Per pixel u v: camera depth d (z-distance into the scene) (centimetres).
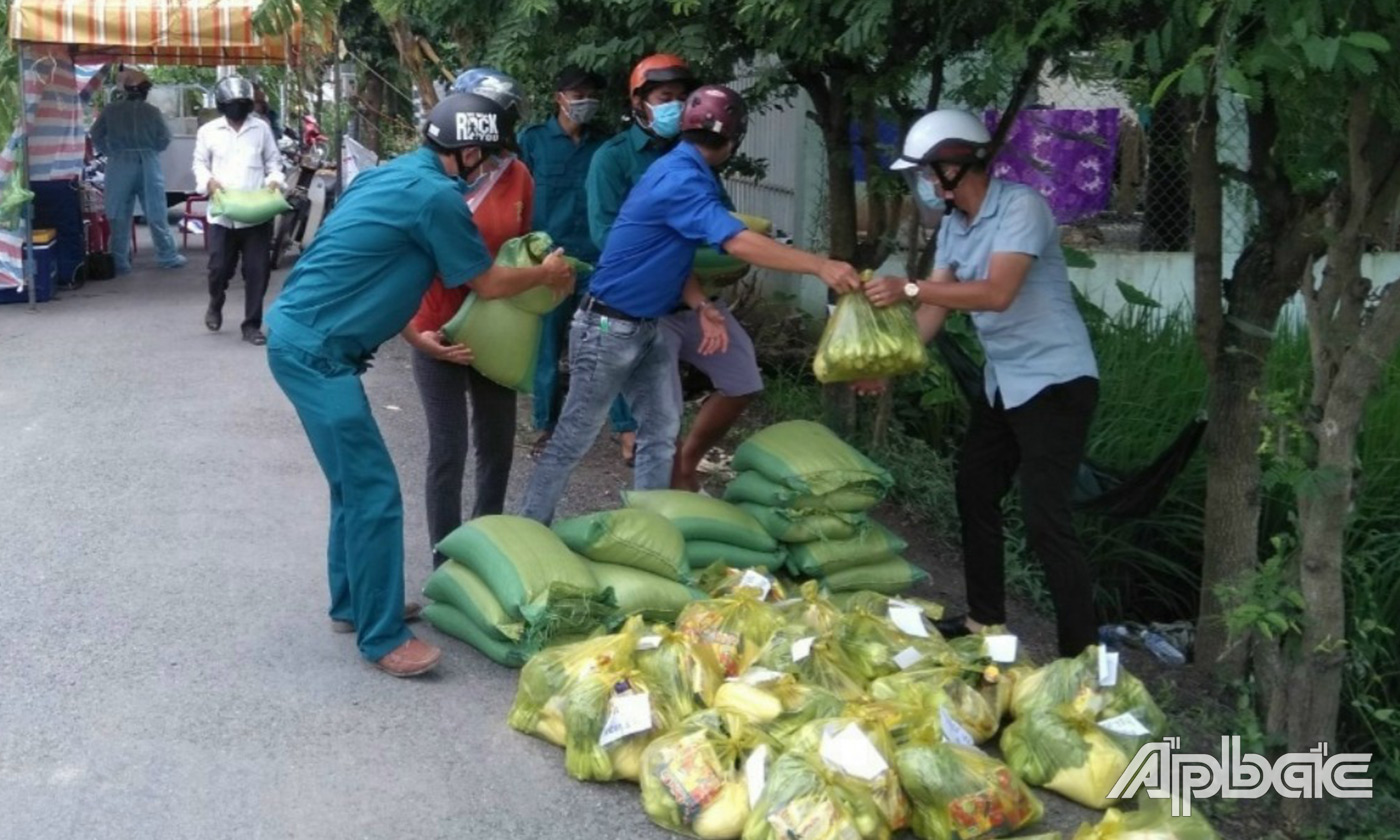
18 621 534
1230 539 576
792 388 888
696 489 661
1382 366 427
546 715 456
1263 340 560
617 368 552
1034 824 420
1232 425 569
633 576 520
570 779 438
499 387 563
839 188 687
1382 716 562
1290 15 331
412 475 739
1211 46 364
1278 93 383
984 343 525
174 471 730
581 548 523
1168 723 491
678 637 463
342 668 504
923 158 495
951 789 402
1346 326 441
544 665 459
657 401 580
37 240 1218
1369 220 444
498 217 550
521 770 442
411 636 505
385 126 1427
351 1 1249
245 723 462
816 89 661
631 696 436
